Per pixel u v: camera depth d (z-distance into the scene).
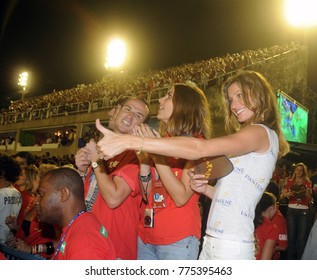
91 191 3.04
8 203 4.05
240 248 2.07
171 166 2.77
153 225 2.69
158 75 19.36
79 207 2.25
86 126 21.45
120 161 2.91
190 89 2.88
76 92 23.42
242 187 2.11
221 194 2.17
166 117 2.88
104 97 20.50
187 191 2.52
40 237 3.91
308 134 17.33
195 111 2.82
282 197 7.99
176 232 2.59
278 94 13.38
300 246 7.39
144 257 2.81
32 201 4.60
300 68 17.78
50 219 2.25
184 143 1.80
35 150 24.02
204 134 2.88
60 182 2.24
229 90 2.32
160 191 2.70
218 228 2.12
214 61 18.08
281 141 2.28
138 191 2.96
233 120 2.44
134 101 3.37
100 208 2.93
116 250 2.84
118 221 2.88
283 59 16.36
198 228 2.69
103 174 2.76
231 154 1.94
